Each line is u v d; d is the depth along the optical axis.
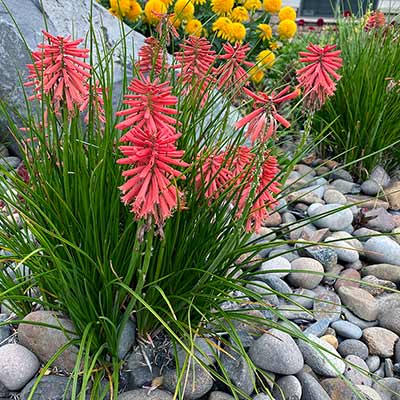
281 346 2.36
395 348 2.71
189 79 2.39
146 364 2.29
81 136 2.27
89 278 2.09
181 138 2.15
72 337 2.23
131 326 2.33
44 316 2.26
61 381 2.19
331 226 3.62
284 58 5.74
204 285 2.12
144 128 1.50
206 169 2.06
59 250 2.20
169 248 2.09
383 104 4.06
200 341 2.37
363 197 4.19
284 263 3.14
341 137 4.44
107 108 2.01
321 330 2.73
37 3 4.12
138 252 1.79
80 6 4.32
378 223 3.75
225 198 2.21
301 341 2.56
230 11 4.91
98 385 2.03
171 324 2.32
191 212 2.12
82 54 1.88
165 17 2.46
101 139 2.11
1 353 2.22
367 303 2.90
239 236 2.15
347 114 4.28
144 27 5.27
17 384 2.20
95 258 2.08
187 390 2.21
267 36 5.25
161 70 2.46
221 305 2.63
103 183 2.01
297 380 2.34
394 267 3.24
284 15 5.76
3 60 3.89
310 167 4.57
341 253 3.32
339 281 3.15
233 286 2.01
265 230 3.48
